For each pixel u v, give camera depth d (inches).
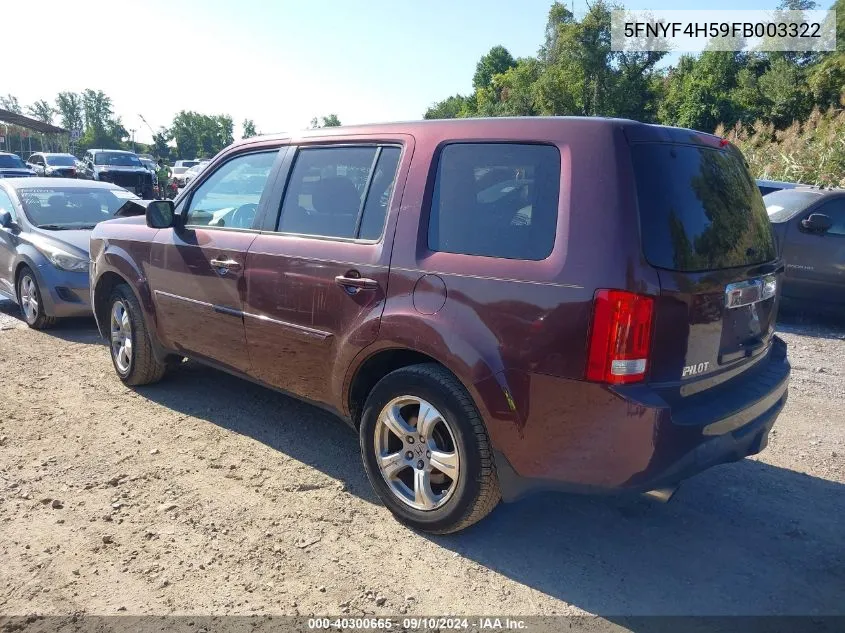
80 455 163.3
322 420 189.3
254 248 159.5
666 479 108.9
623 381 104.9
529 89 1753.2
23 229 298.0
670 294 106.2
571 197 111.1
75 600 111.0
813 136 694.5
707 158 125.0
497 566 123.4
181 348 187.5
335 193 148.8
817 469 166.7
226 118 4052.7
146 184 1059.3
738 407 117.6
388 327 128.9
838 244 327.6
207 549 125.8
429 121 137.3
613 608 112.6
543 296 109.7
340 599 112.9
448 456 124.3
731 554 129.0
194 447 169.5
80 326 294.4
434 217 129.2
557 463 111.9
